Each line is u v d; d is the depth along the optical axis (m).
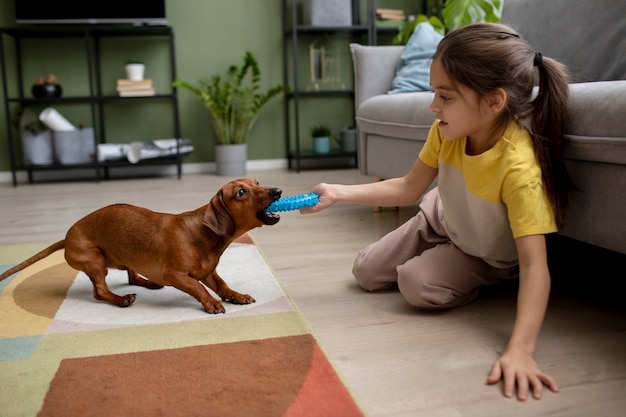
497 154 1.07
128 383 0.94
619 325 1.17
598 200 1.14
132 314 1.27
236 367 0.99
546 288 0.99
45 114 3.69
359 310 1.29
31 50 3.89
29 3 3.66
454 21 2.80
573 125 1.15
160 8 3.80
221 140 3.96
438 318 1.23
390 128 2.21
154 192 3.22
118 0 3.75
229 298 1.32
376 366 1.01
